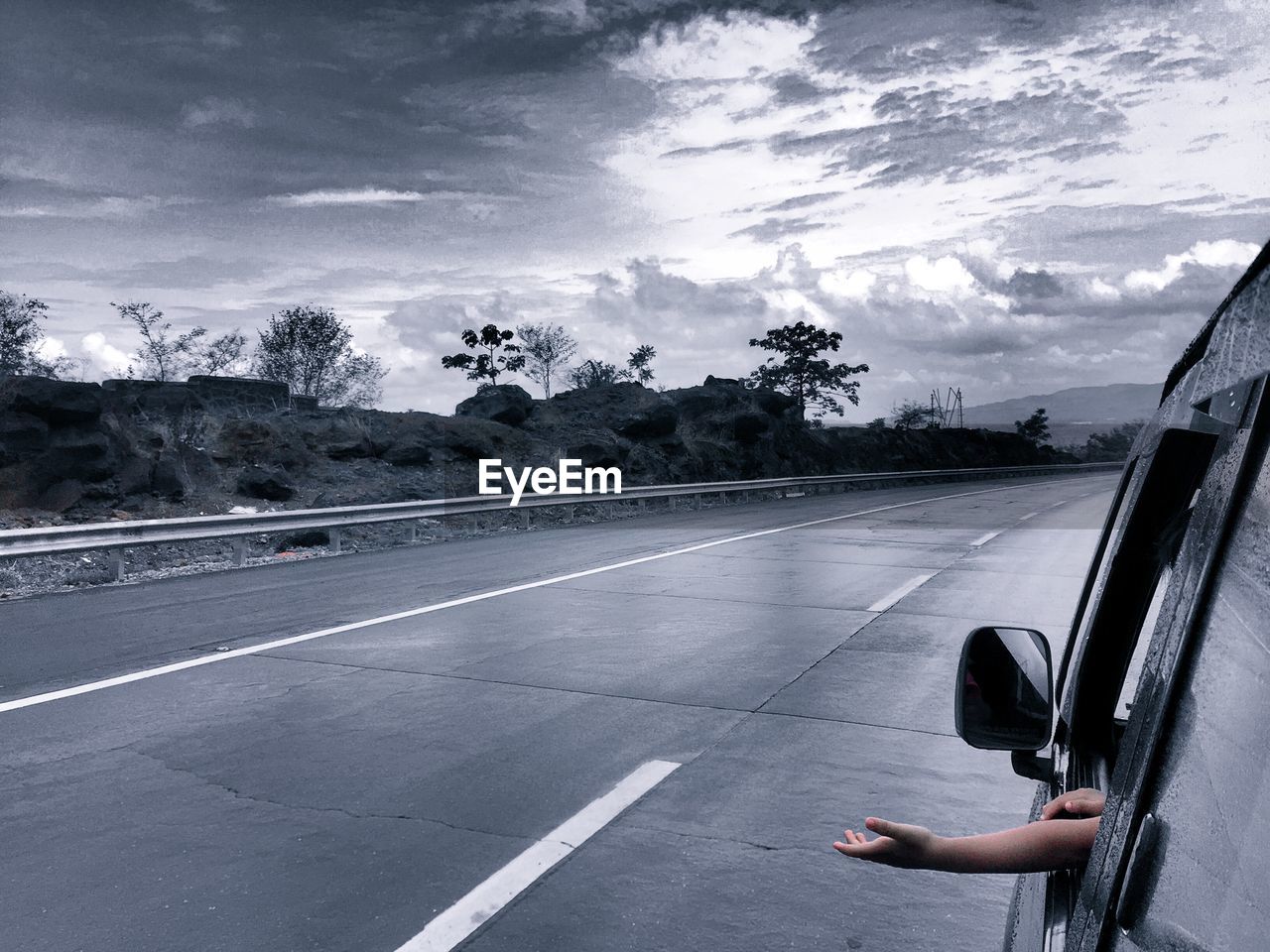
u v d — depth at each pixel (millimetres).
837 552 16359
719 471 37719
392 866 4273
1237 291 1369
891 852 1522
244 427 23734
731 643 9000
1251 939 991
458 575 13625
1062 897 1776
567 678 7648
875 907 3955
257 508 21078
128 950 3545
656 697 7098
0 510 18109
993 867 1521
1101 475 66625
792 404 47312
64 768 5539
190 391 23984
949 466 59094
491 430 29828
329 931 3695
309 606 11023
